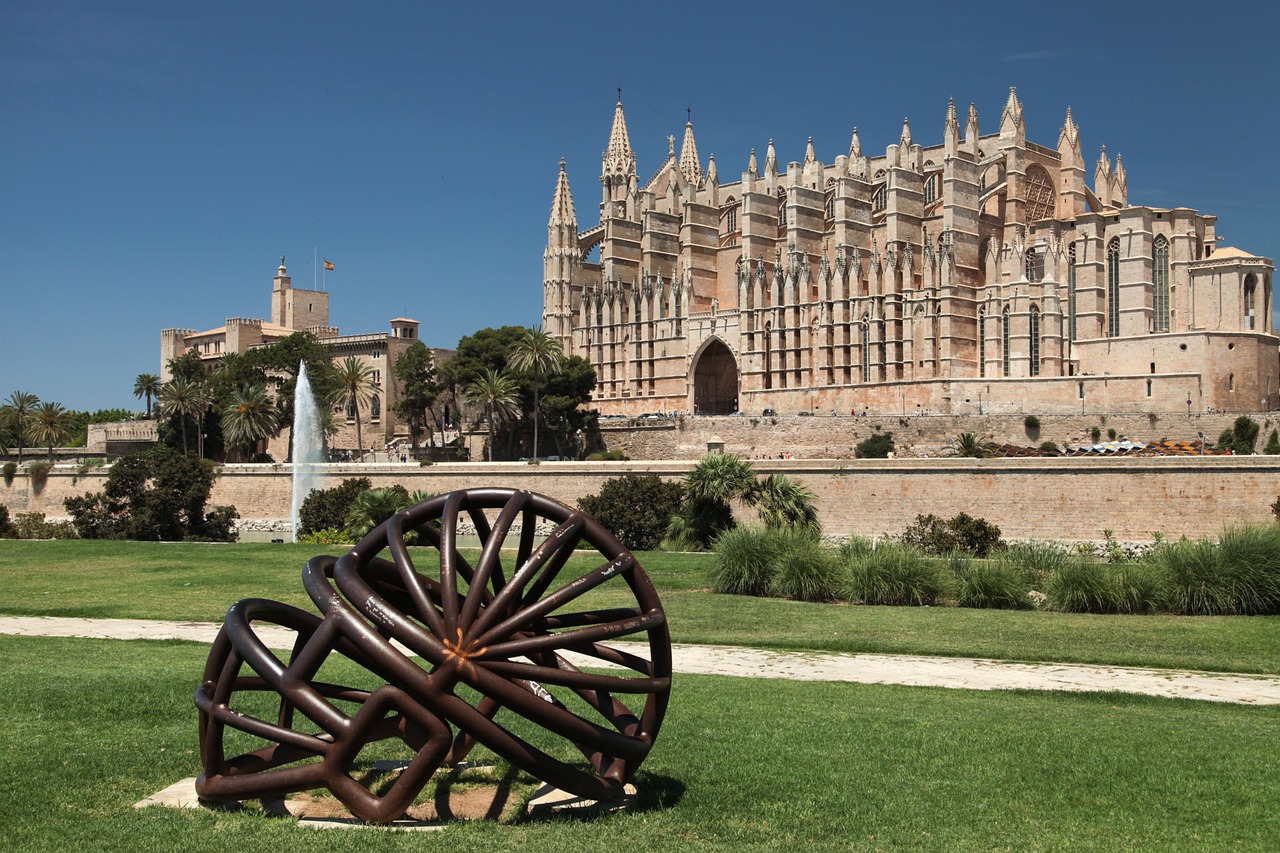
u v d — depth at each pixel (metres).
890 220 128.62
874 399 120.44
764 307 136.25
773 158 146.88
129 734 20.47
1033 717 23.81
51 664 28.67
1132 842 15.33
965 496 67.44
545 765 15.30
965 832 15.62
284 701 16.69
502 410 120.62
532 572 15.47
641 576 16.45
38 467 100.38
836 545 66.56
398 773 17.72
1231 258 119.56
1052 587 44.56
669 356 142.88
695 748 20.12
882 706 24.88
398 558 15.52
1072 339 123.00
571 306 158.75
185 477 82.06
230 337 174.00
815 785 17.73
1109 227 123.00
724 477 67.38
